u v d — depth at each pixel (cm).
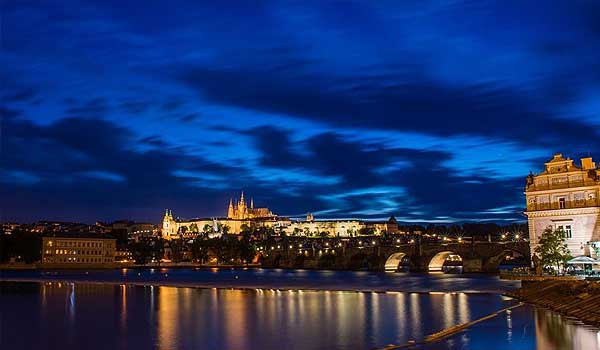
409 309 12400
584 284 10906
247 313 12619
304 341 8669
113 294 18750
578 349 6788
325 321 10850
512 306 11650
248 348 8288
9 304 15438
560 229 15350
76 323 11388
